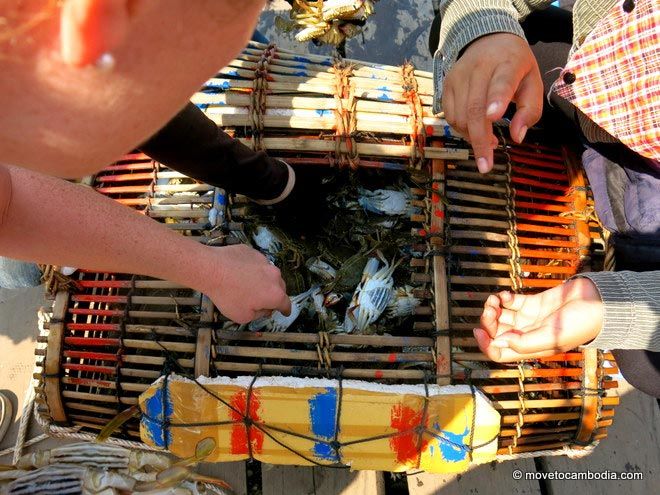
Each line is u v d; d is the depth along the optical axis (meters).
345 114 0.95
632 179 0.93
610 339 0.75
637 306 0.72
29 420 1.28
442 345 0.88
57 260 0.61
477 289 0.98
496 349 0.80
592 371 0.94
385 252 1.02
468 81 0.76
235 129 0.97
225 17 0.21
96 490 1.00
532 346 0.74
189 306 0.93
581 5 0.82
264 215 1.01
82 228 0.60
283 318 0.95
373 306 0.97
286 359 0.90
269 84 0.98
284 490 1.23
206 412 0.84
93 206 0.62
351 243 1.06
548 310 0.81
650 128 0.78
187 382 0.84
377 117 0.97
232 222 0.94
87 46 0.18
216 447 0.85
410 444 0.85
